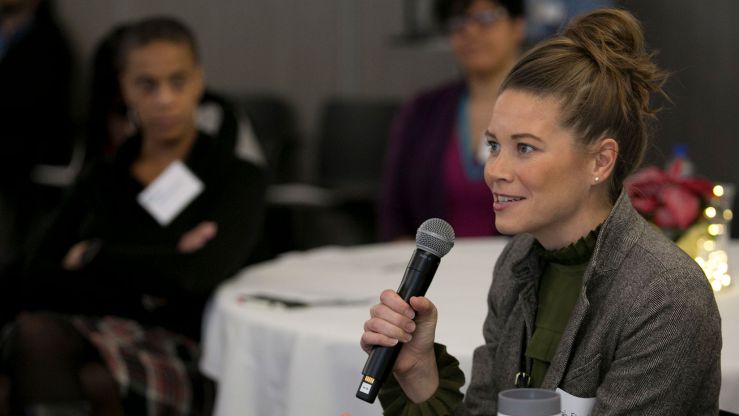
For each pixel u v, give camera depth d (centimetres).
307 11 876
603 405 188
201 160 393
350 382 275
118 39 405
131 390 358
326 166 777
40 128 867
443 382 211
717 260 311
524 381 206
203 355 342
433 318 201
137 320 382
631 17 195
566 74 187
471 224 477
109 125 423
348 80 863
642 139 195
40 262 400
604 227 191
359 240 738
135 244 390
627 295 187
